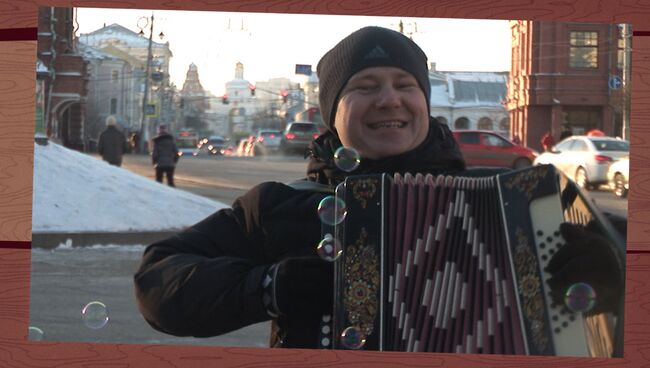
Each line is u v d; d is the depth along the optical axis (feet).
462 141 25.77
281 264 7.65
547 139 23.66
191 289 7.72
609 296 7.81
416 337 7.70
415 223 7.86
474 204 7.92
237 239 8.15
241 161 57.93
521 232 7.82
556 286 7.74
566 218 7.87
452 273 7.79
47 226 30.25
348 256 7.74
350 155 8.08
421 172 8.17
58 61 35.42
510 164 25.22
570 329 7.73
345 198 7.86
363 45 8.20
